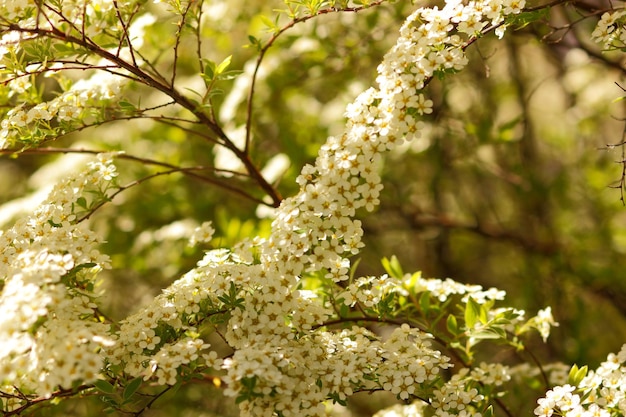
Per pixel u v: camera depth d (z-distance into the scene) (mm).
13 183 7625
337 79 5559
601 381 2900
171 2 3117
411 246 7094
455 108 6094
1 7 3037
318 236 2639
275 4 5355
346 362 2682
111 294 5973
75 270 2709
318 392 2582
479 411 3197
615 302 5832
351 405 5703
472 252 7141
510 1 2721
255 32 5152
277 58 5281
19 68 3000
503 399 3822
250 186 5441
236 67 5617
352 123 2760
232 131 5242
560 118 7125
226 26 5277
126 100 3258
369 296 2961
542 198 6227
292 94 5664
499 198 7125
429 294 3361
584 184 6367
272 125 5941
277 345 2611
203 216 5738
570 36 5055
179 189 5965
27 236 2865
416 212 6191
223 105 5398
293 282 2684
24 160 7664
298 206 2660
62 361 2270
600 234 6004
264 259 2770
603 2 4039
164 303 2783
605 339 6066
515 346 3562
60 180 3225
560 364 3924
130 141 6109
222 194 5828
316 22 5125
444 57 2691
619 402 2734
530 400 4008
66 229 2818
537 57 7094
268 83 5324
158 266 5688
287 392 2488
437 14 2752
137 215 5941
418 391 2871
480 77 5891
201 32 5125
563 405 2691
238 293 2771
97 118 3266
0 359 2359
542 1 3623
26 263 2562
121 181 5941
